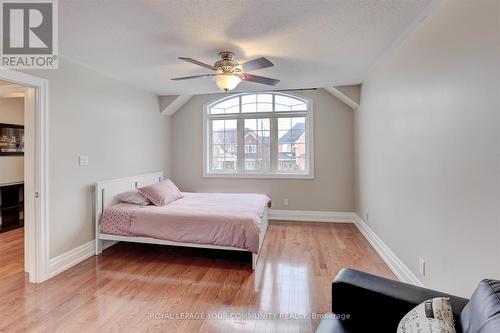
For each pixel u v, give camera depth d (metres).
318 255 3.20
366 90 3.74
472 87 1.51
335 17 2.03
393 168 2.76
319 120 4.79
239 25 2.14
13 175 4.54
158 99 4.73
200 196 4.18
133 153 4.03
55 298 2.25
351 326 1.26
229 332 1.83
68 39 2.37
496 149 1.33
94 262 3.01
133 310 2.08
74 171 2.95
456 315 1.08
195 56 2.80
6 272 2.73
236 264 2.96
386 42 2.49
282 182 4.96
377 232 3.35
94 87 3.24
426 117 2.05
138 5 1.84
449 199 1.76
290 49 2.64
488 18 1.37
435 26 1.91
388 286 1.31
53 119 2.69
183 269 2.83
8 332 1.82
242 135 5.13
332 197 4.79
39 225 2.55
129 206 3.34
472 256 1.53
